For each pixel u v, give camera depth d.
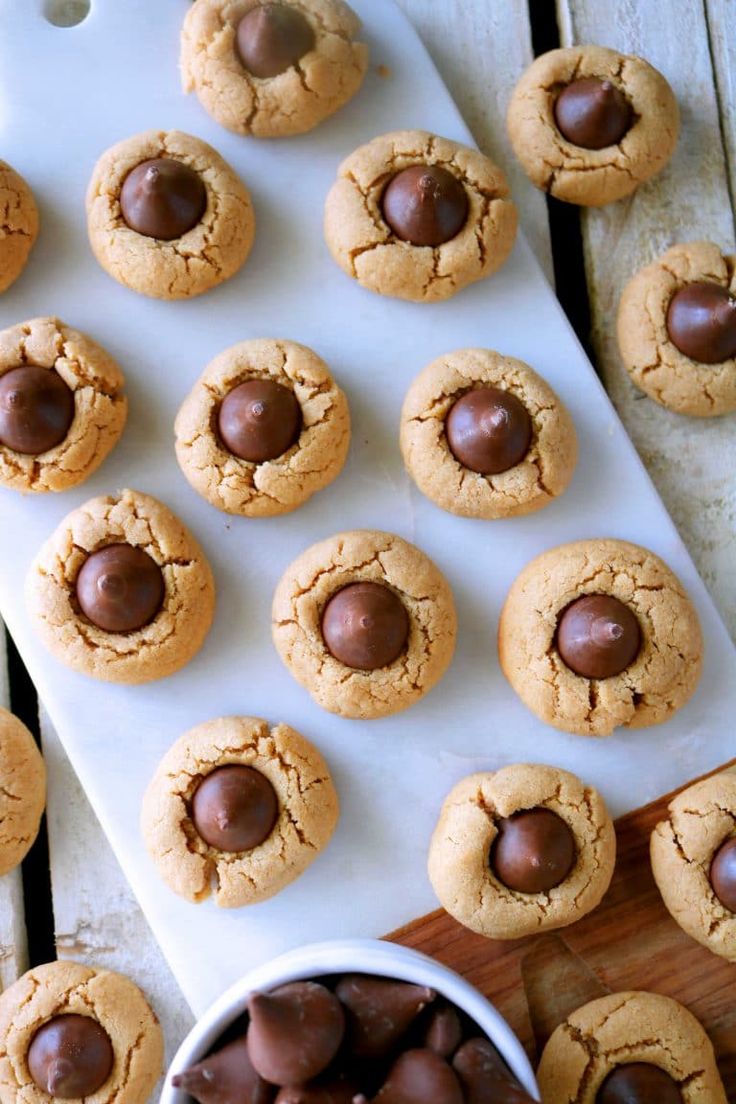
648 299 0.52
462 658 0.51
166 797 0.49
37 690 0.51
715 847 0.49
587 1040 0.48
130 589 0.49
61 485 0.50
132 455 0.51
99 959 0.51
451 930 0.49
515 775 0.49
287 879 0.49
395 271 0.51
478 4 0.54
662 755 0.51
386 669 0.50
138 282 0.51
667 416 0.53
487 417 0.49
